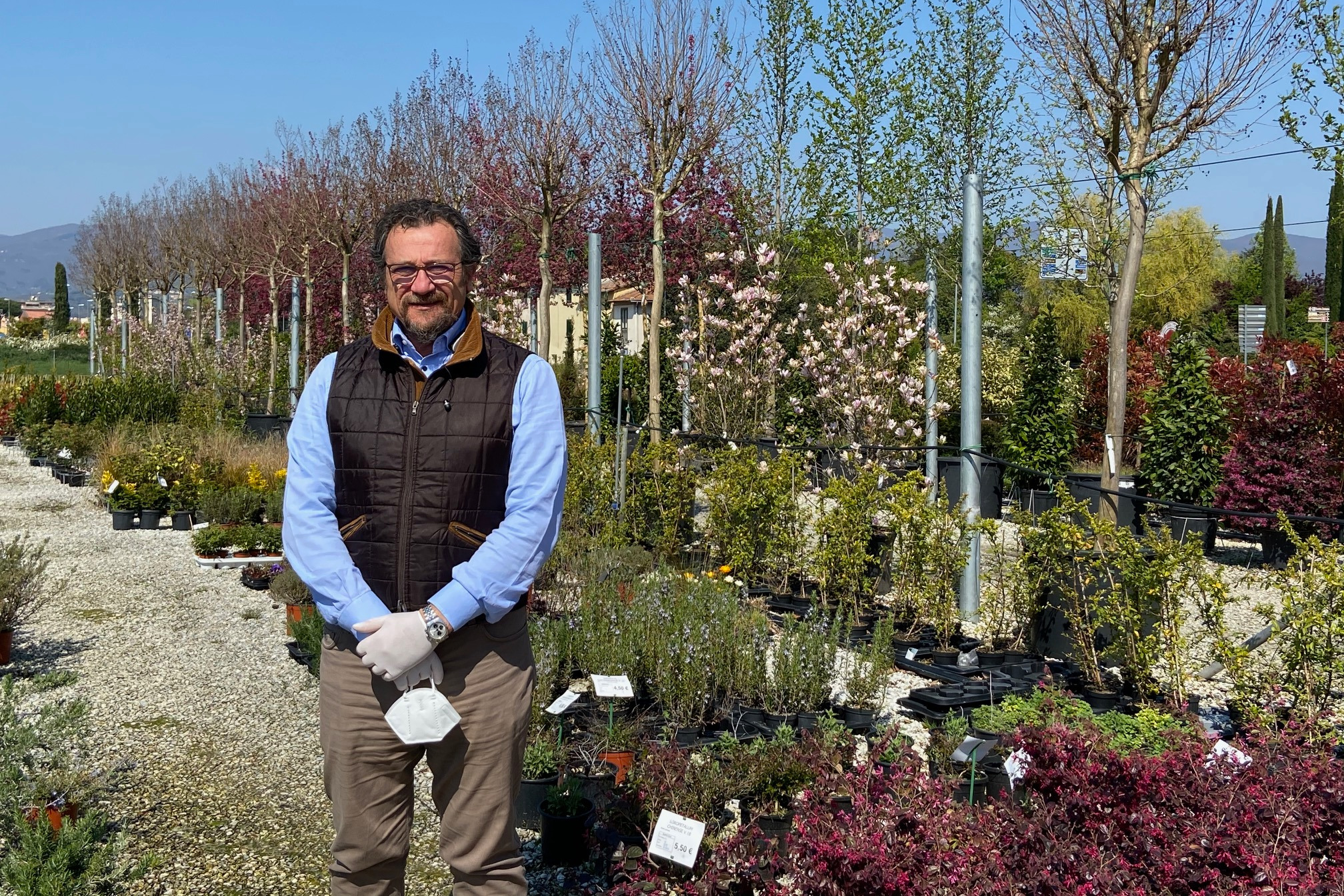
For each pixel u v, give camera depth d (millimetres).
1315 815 2533
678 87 9055
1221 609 4438
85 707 3906
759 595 6867
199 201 24578
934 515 5727
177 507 10438
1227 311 34969
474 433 2213
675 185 9234
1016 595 5605
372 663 2084
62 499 12312
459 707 2203
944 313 18000
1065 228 12094
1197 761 2799
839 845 2482
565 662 4965
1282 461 8430
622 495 7945
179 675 5453
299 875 3305
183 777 4098
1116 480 6332
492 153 12031
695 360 11016
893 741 3541
